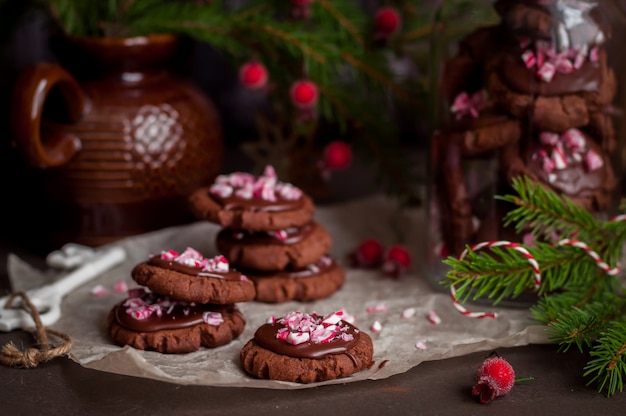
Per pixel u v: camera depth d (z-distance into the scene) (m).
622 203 0.76
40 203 0.81
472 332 0.71
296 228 0.76
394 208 0.90
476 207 0.73
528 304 0.73
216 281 0.68
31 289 0.76
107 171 0.79
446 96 0.74
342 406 0.63
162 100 0.81
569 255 0.70
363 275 0.80
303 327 0.66
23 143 0.76
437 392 0.65
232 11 0.84
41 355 0.67
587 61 0.70
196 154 0.82
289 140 0.88
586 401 0.64
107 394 0.65
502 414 0.63
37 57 0.97
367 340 0.67
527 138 0.71
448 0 0.74
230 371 0.66
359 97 0.90
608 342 0.65
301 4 0.82
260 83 0.80
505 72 0.71
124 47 0.79
